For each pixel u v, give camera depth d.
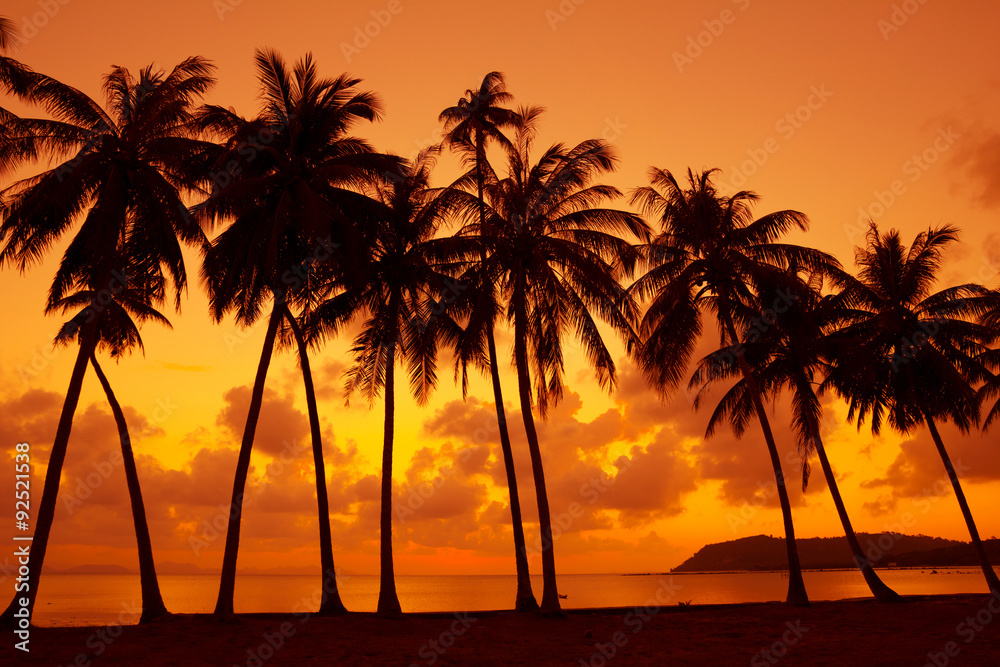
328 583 24.09
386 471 24.52
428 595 101.06
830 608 26.58
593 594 92.88
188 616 22.31
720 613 25.55
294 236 23.86
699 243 29.83
